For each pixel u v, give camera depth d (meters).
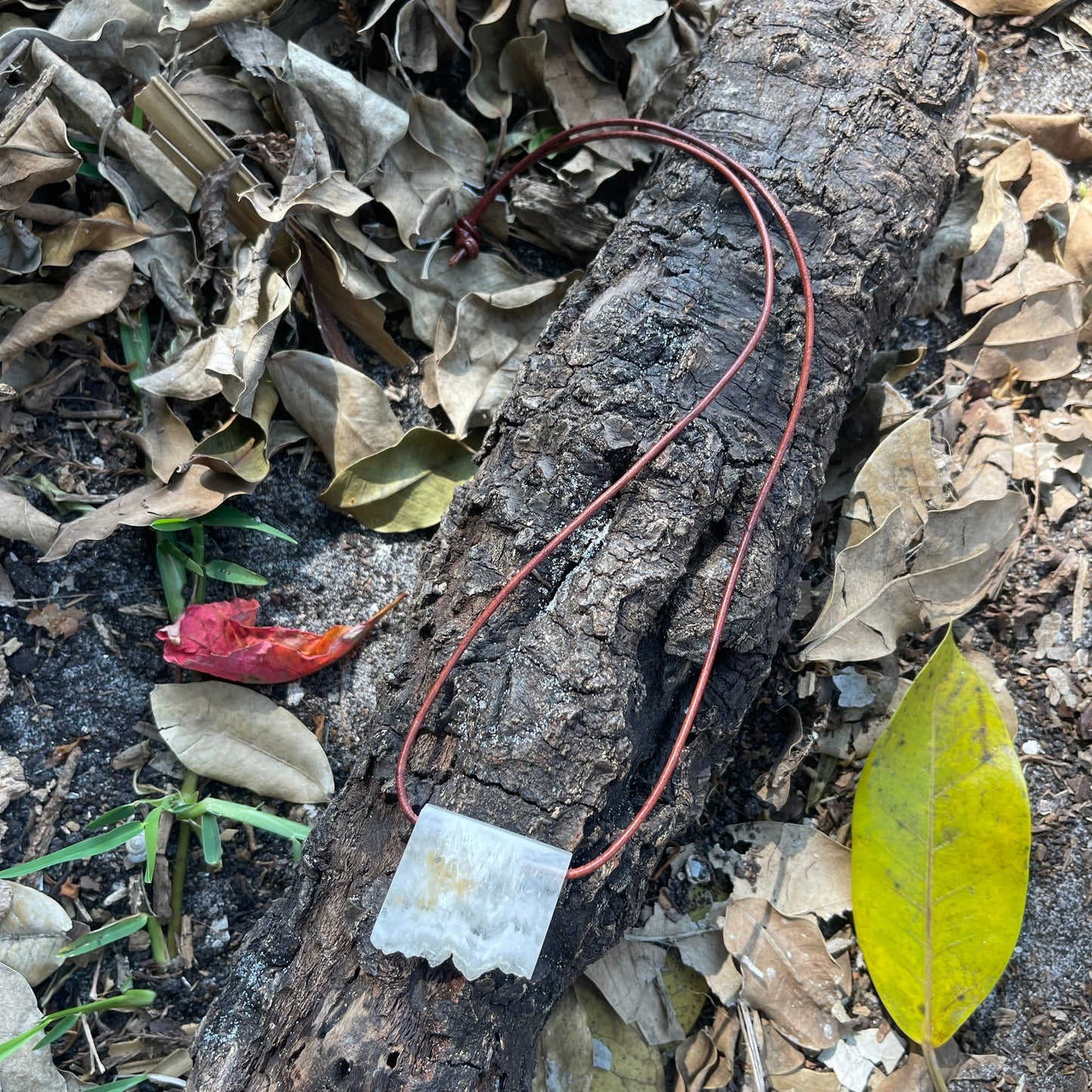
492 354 0.35
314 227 0.33
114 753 0.32
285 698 0.33
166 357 0.33
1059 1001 0.33
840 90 0.30
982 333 0.36
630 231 0.30
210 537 0.33
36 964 0.30
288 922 0.27
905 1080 0.32
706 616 0.27
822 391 0.29
